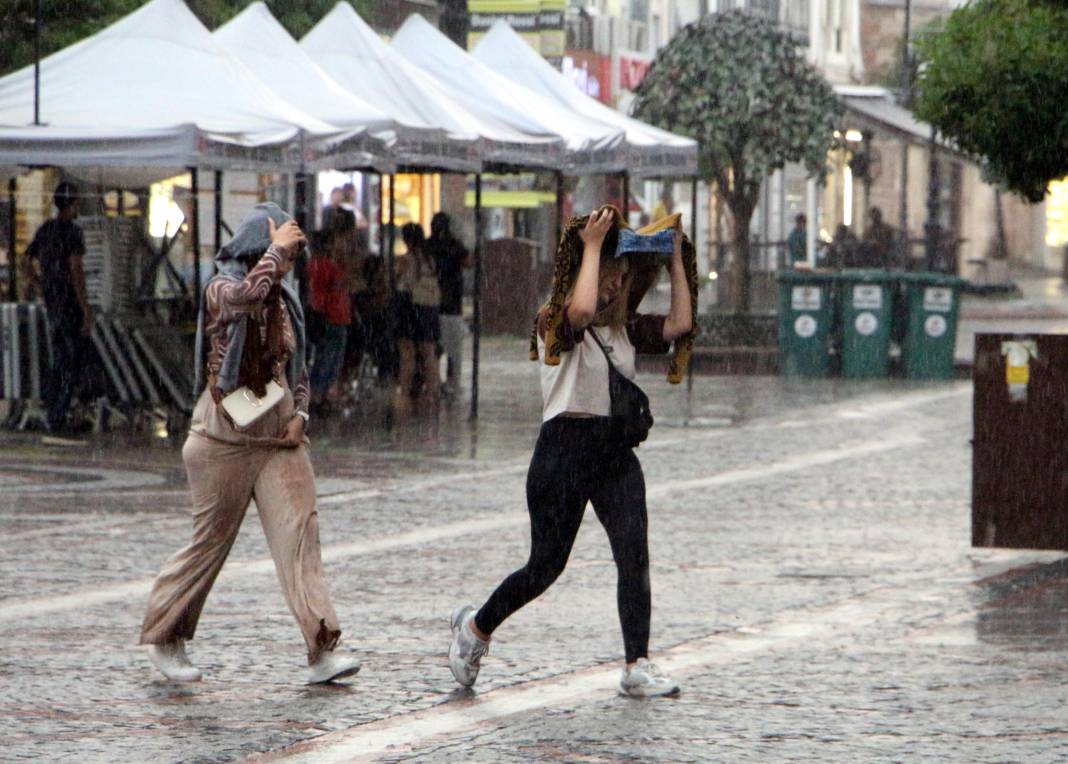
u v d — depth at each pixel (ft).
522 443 165.17
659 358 267.39
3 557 100.89
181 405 168.04
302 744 60.80
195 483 69.31
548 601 89.04
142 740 61.36
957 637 80.33
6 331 165.17
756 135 285.64
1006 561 102.78
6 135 151.12
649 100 289.12
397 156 171.32
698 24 289.74
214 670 72.54
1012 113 96.48
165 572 69.97
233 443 68.49
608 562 101.45
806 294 249.14
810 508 124.36
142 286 176.24
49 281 163.22
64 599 88.43
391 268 220.84
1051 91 95.66
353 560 101.14
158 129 149.38
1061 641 79.25
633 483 67.56
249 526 113.29
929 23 105.19
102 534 109.70
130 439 163.02
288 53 178.70
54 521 115.14
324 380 189.37
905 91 390.01
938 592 92.63
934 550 106.52
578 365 66.23
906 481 139.23
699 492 132.36
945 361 245.45
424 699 67.67
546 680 71.05
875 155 416.26
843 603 89.20
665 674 68.59
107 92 158.81
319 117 169.99
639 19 504.02
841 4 602.03
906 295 246.68
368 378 218.59
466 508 122.83
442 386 217.77
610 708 66.18
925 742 61.16
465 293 354.74
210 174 258.98
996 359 99.50
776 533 112.88
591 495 67.67
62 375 165.07
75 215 163.32
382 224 224.53
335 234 188.24
